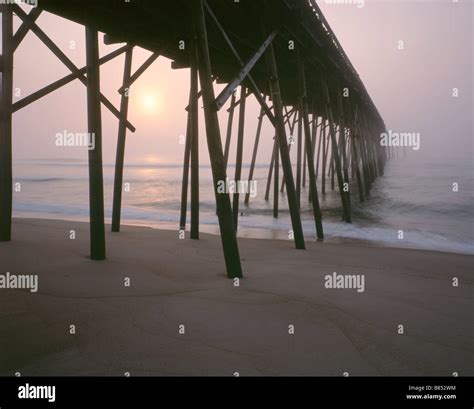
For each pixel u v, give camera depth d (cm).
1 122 635
